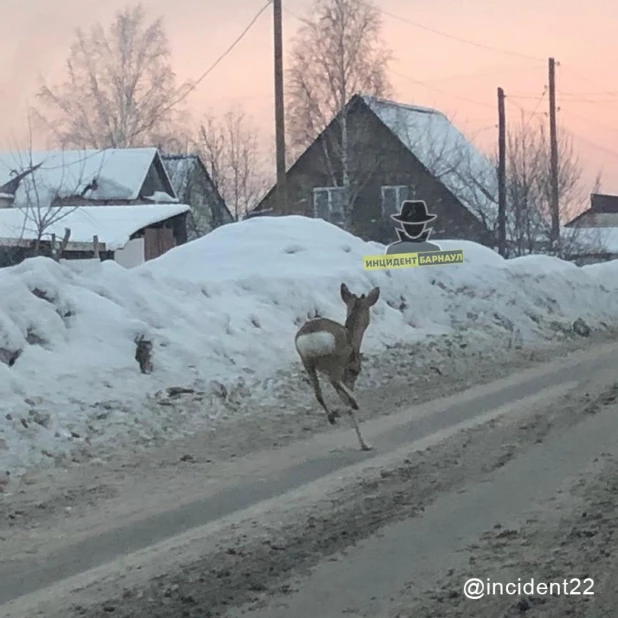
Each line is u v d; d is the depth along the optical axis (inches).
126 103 2600.9
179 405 591.8
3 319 581.9
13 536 365.4
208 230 2295.8
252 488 425.4
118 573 314.5
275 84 1252.5
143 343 634.2
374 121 2154.3
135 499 414.3
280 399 642.2
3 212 1494.8
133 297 693.3
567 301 1105.4
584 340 992.2
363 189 2183.8
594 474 420.8
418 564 311.4
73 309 637.9
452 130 2317.9
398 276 976.3
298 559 321.1
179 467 474.9
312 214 2174.0
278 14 1248.8
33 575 319.0
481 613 267.6
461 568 305.6
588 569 298.4
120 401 572.1
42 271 645.9
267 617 271.4
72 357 595.2
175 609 279.1
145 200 2110.0
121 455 501.4
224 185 2513.5
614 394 628.1
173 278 763.4
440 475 432.5
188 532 359.9
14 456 479.8
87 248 1305.4
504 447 484.7
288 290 842.2
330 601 281.6
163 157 2391.7
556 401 614.5
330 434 547.8
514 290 1050.1
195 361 655.8
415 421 574.2
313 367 518.0
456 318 971.3
